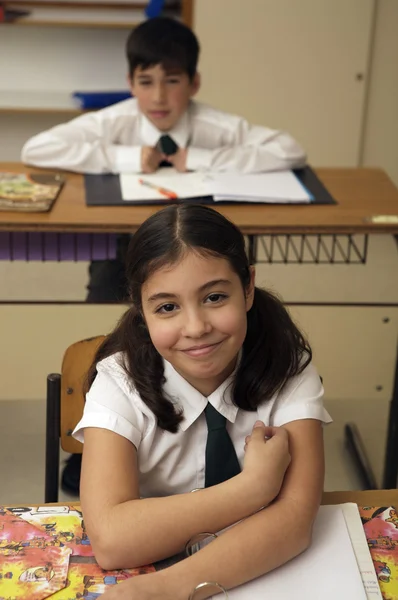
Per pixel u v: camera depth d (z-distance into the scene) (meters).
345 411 2.60
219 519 1.04
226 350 1.08
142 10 3.82
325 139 4.01
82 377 1.44
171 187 2.28
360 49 3.84
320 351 2.19
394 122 4.02
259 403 1.21
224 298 1.06
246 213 2.15
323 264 2.06
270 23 3.77
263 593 0.97
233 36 3.78
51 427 1.46
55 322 2.33
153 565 1.03
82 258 2.10
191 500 1.04
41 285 1.98
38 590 0.98
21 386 2.16
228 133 2.57
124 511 1.04
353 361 2.19
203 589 0.96
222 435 1.20
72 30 4.01
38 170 2.45
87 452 1.15
